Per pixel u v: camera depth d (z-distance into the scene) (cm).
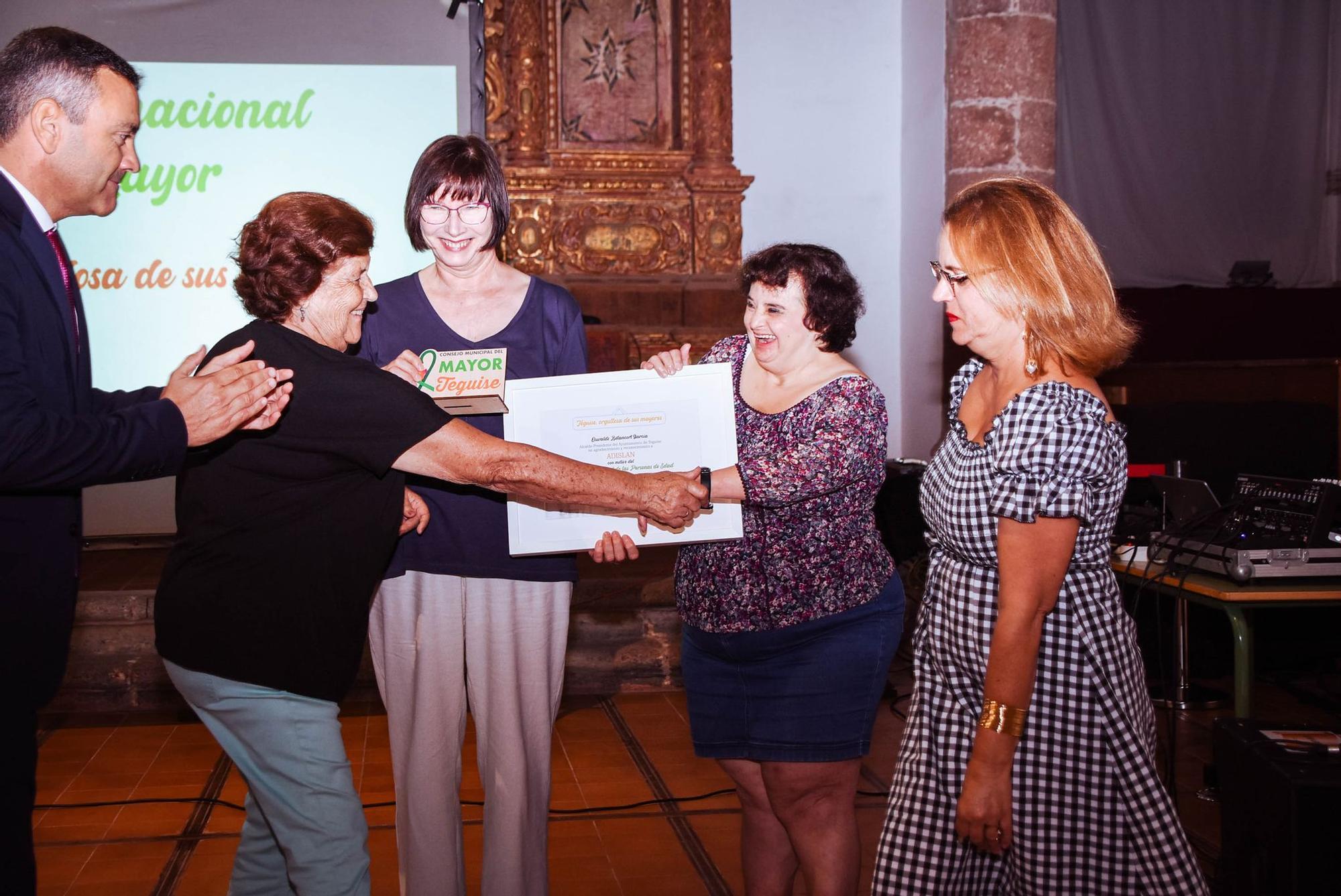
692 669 239
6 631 195
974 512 179
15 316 189
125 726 451
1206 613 494
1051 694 177
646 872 311
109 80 202
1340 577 329
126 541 634
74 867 315
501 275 253
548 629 247
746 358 247
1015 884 185
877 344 800
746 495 218
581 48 755
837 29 788
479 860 317
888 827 190
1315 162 888
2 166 199
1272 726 252
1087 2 842
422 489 241
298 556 197
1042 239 172
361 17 693
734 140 781
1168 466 409
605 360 723
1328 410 528
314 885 198
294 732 199
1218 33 862
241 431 196
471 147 240
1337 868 220
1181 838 176
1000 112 696
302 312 207
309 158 689
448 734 245
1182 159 862
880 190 796
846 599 224
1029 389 173
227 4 676
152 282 669
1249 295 858
